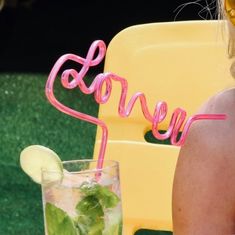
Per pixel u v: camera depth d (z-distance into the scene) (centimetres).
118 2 1077
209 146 281
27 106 858
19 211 730
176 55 348
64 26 1069
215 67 345
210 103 288
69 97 850
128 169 345
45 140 823
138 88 349
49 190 224
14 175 772
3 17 1053
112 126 347
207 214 279
